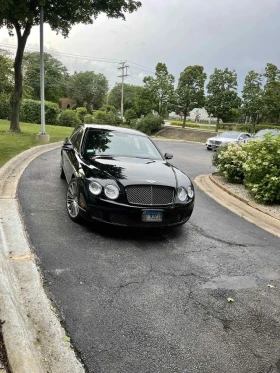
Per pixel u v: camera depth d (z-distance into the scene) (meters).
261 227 5.55
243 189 8.09
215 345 2.48
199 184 8.95
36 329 2.45
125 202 4.12
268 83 28.34
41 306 2.73
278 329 2.74
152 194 4.22
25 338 2.19
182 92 36.06
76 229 4.47
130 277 3.38
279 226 5.58
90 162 4.78
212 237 4.80
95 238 4.25
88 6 13.96
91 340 2.39
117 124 35.62
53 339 2.36
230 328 2.71
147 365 2.21
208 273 3.65
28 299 2.81
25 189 6.21
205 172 11.23
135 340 2.44
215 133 32.22
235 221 5.74
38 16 14.06
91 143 5.44
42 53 13.62
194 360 2.30
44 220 4.69
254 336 2.63
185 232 4.88
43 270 3.33
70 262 3.55
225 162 8.88
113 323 2.62
